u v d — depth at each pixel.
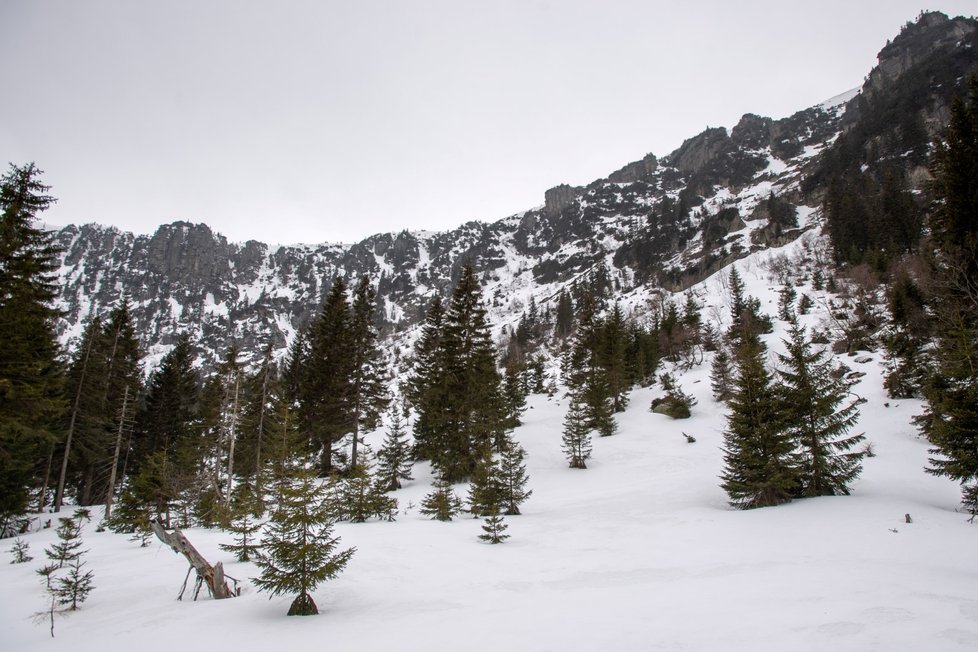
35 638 9.52
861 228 80.25
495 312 189.75
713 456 33.94
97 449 35.56
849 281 62.44
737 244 126.25
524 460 38.66
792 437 21.25
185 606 10.84
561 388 70.38
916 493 20.12
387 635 7.98
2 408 14.66
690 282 123.25
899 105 130.12
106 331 36.56
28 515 30.84
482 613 9.22
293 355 46.16
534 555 15.49
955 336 19.41
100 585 13.81
